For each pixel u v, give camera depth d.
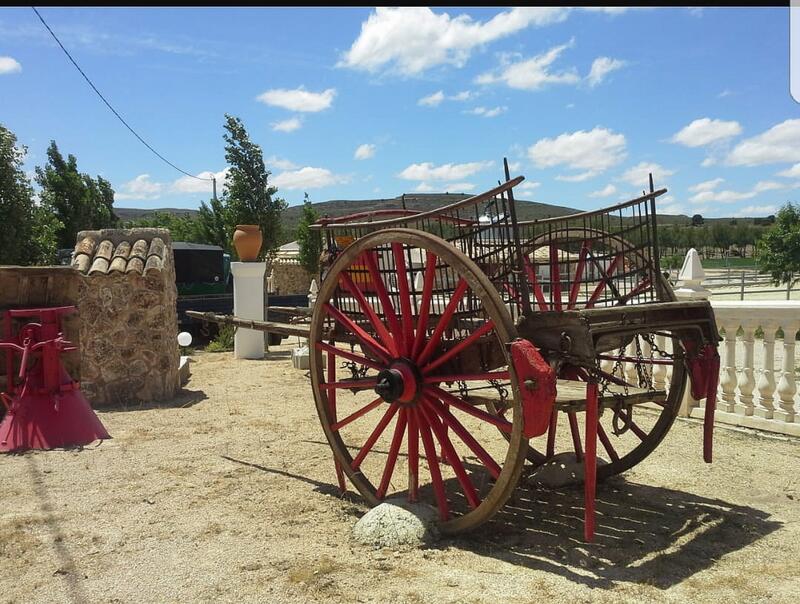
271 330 5.80
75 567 3.67
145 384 8.78
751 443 6.12
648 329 3.91
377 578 3.47
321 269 5.04
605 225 4.75
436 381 4.08
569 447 6.24
